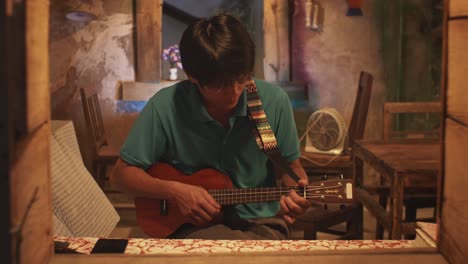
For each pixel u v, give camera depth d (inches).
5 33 29.2
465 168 41.0
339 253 46.4
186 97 78.3
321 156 164.9
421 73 204.7
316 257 45.8
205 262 44.3
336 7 203.6
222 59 65.6
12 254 31.1
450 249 44.2
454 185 43.4
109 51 202.5
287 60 204.1
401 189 108.3
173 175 81.0
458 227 42.4
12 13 30.6
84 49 202.2
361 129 157.1
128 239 58.0
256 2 218.1
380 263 44.6
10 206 30.6
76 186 83.0
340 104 207.5
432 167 108.4
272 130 81.3
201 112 76.2
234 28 67.1
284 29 203.0
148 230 82.2
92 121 175.5
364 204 132.5
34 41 35.9
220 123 78.0
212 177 80.5
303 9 203.6
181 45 68.9
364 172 207.8
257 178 82.5
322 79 206.5
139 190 79.0
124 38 202.4
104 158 169.8
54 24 200.5
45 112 40.8
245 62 66.9
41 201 41.0
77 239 57.2
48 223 43.4
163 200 81.1
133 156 80.1
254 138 79.8
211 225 79.7
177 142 79.6
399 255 46.1
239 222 79.8
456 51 42.4
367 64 205.6
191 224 81.0
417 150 126.6
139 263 44.2
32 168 37.9
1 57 29.3
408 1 202.1
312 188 78.4
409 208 139.0
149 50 201.2
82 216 80.5
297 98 204.4
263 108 80.0
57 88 202.5
